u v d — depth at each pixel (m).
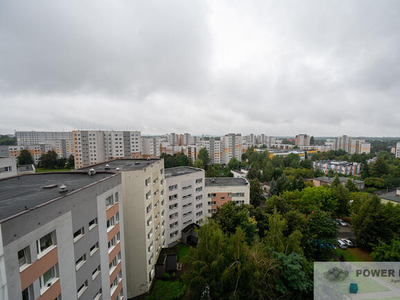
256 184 59.53
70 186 15.33
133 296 24.78
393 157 143.62
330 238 33.25
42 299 10.63
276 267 19.00
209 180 52.88
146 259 25.20
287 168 103.81
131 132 102.06
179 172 44.38
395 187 76.56
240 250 19.80
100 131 94.69
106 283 16.78
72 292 12.84
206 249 20.89
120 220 19.36
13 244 9.11
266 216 38.06
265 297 17.03
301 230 32.97
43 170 106.06
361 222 35.53
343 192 50.12
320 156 150.12
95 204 15.31
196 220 43.47
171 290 26.09
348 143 187.62
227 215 33.53
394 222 31.75
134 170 23.83
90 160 92.31
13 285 9.11
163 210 34.41
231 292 17.48
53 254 11.39
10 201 11.89
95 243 15.40
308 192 51.06
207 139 148.88
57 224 11.66
